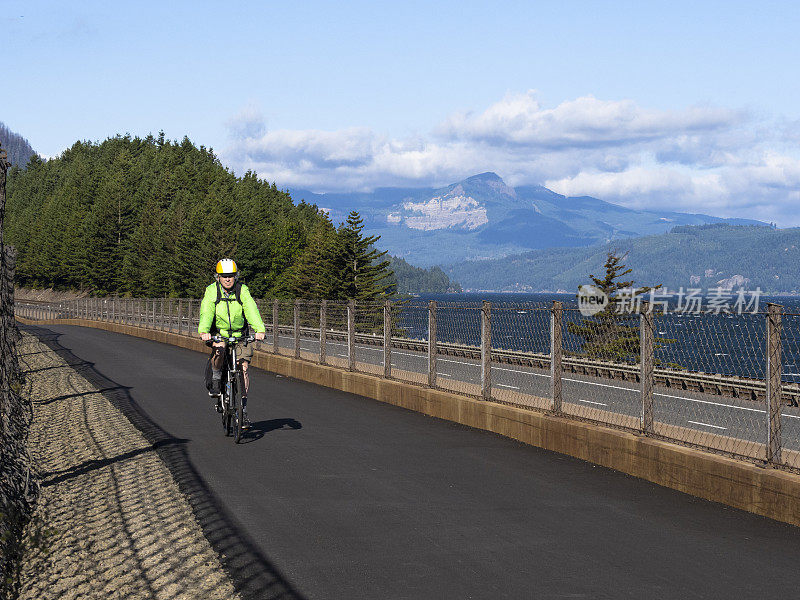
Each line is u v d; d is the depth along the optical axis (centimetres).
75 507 784
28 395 1554
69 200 18412
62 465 986
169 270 13625
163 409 1489
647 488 886
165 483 886
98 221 15150
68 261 15938
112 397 1659
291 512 768
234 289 1174
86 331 4909
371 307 1792
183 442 1152
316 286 8819
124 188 15638
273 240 13138
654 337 970
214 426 1301
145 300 4509
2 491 698
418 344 1602
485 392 1331
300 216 18162
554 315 1151
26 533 687
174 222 14288
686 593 551
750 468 789
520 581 574
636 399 1006
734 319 1034
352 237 8306
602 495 851
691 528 721
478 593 549
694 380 1104
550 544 667
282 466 992
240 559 623
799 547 665
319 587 561
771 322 795
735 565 614
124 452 1070
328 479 920
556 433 1109
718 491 823
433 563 615
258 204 16762
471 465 1009
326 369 1980
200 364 2527
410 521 739
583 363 1108
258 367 2566
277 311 2495
